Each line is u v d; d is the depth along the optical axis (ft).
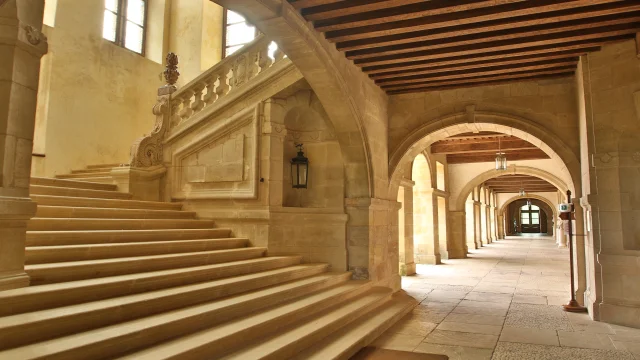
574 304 20.47
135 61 31.91
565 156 20.93
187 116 23.80
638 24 16.19
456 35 16.39
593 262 18.53
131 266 13.87
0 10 10.38
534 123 21.42
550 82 21.44
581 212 20.89
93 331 10.05
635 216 17.53
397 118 23.82
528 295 24.38
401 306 19.49
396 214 24.75
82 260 13.50
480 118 22.33
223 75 22.91
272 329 13.29
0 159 10.19
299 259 20.57
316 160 22.09
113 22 32.17
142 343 10.35
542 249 58.49
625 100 17.65
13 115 10.41
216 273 15.53
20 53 10.63
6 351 8.55
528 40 17.17
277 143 20.98
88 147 28.32
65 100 27.20
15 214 10.35
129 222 17.40
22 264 10.82
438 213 44.52
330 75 17.07
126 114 30.94
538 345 15.12
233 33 36.52
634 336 16.03
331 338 14.15
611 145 17.90
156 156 23.17
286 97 21.38
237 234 20.98
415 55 18.60
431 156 40.37
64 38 27.43
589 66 18.40
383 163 22.86
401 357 13.73
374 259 21.36
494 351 14.48
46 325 9.47
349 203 21.03
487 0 13.97
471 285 27.89
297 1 14.24
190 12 35.55
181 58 35.09
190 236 18.90
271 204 20.53
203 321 12.13
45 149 25.95
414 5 14.73
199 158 22.62
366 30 16.17
